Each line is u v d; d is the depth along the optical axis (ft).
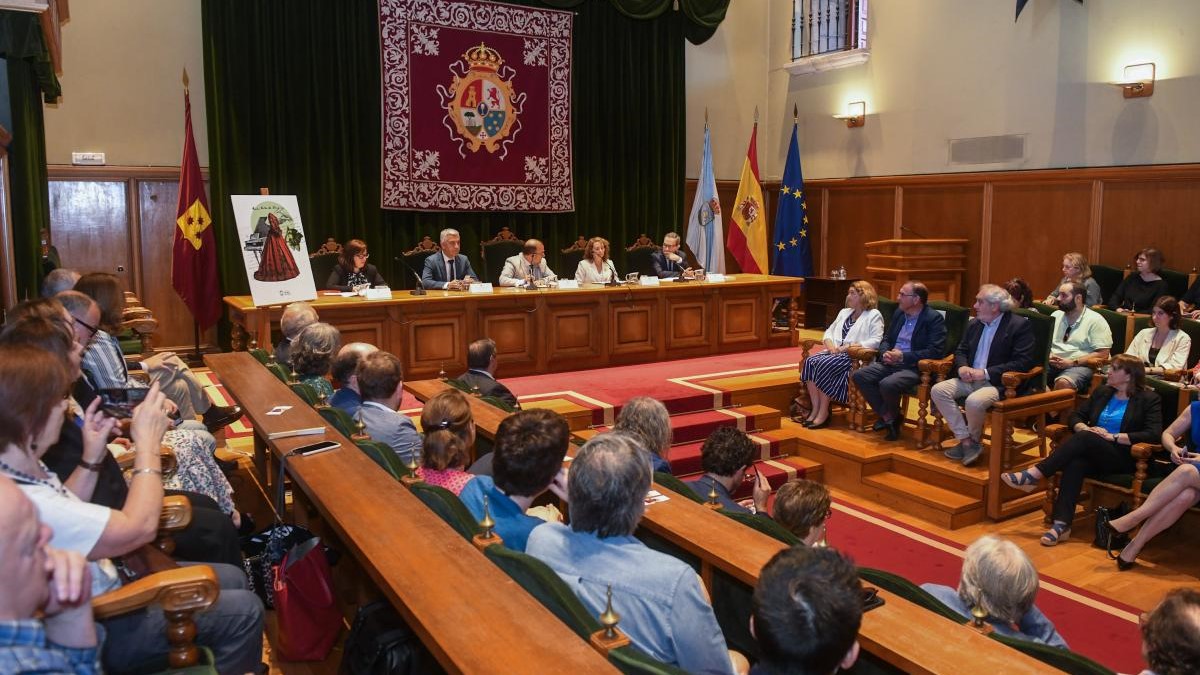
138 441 6.40
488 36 30.48
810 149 36.24
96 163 26.13
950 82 30.81
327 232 28.94
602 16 33.14
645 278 26.16
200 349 27.86
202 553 8.80
